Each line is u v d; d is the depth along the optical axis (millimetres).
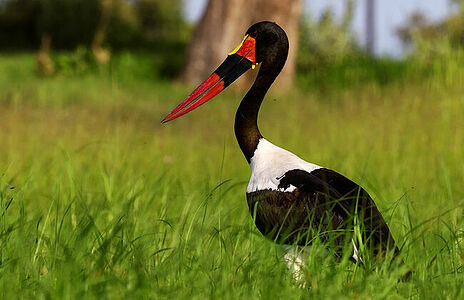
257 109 7742
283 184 6852
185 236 7012
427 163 13234
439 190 10719
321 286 5770
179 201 9219
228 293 5641
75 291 5449
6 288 5762
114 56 37750
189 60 32562
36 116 19172
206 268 6266
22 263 6203
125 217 7457
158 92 28094
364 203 6508
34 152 13352
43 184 10477
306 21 34031
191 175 12211
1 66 36688
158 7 60875
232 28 31734
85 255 6203
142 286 5523
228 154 14727
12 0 56406
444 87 19625
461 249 7090
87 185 10289
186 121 19734
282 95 24094
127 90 27812
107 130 16406
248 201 7203
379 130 15867
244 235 6988
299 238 6504
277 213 6770
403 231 7742
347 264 6383
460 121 16203
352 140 15297
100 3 52438
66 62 34531
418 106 17734
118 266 6273
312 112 19328
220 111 21203
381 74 27109
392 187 10781
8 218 7680
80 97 24328
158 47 50938
